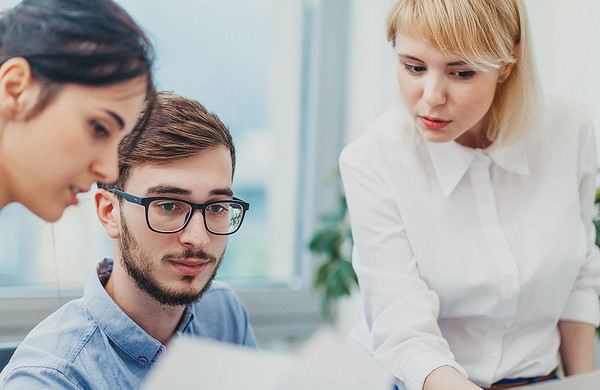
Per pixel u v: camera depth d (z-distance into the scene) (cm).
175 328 98
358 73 251
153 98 77
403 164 114
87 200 90
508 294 110
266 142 259
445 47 93
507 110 108
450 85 97
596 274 122
